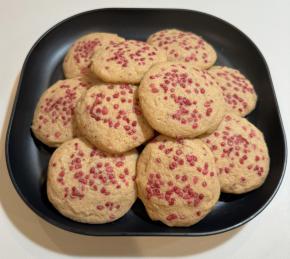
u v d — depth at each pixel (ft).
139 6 1.32
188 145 0.84
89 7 1.31
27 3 1.30
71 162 0.86
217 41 1.18
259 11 1.34
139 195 0.86
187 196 0.81
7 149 0.86
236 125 0.94
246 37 1.13
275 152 0.94
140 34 1.18
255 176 0.89
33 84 1.05
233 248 0.89
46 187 0.89
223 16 1.32
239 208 0.89
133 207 0.89
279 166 0.90
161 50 0.98
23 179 0.89
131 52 0.93
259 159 0.90
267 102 1.02
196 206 0.82
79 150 0.88
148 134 0.86
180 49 1.06
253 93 1.04
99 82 0.97
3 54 1.19
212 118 0.85
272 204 0.95
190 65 0.94
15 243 0.88
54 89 1.00
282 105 1.12
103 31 1.18
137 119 0.85
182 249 0.89
